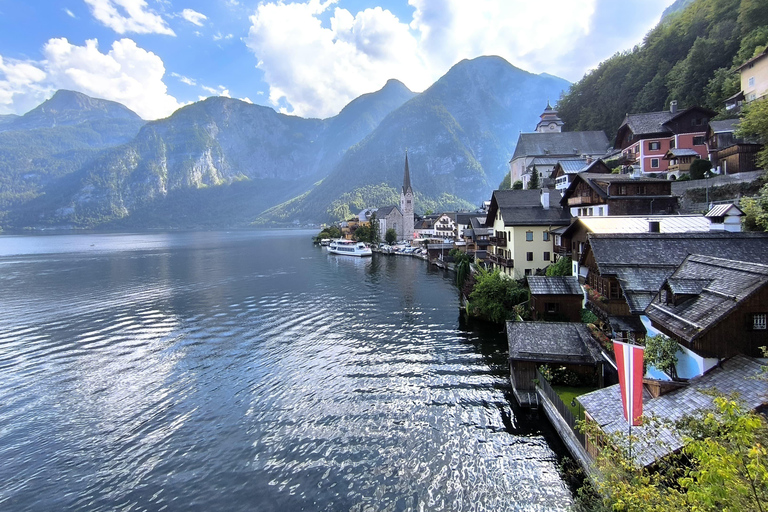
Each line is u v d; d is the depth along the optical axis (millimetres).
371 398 30156
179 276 92000
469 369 34938
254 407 29359
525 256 54531
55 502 20656
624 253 28906
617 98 127438
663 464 14617
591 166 67875
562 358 28266
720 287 20250
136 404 30297
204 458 23750
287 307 59938
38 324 52281
